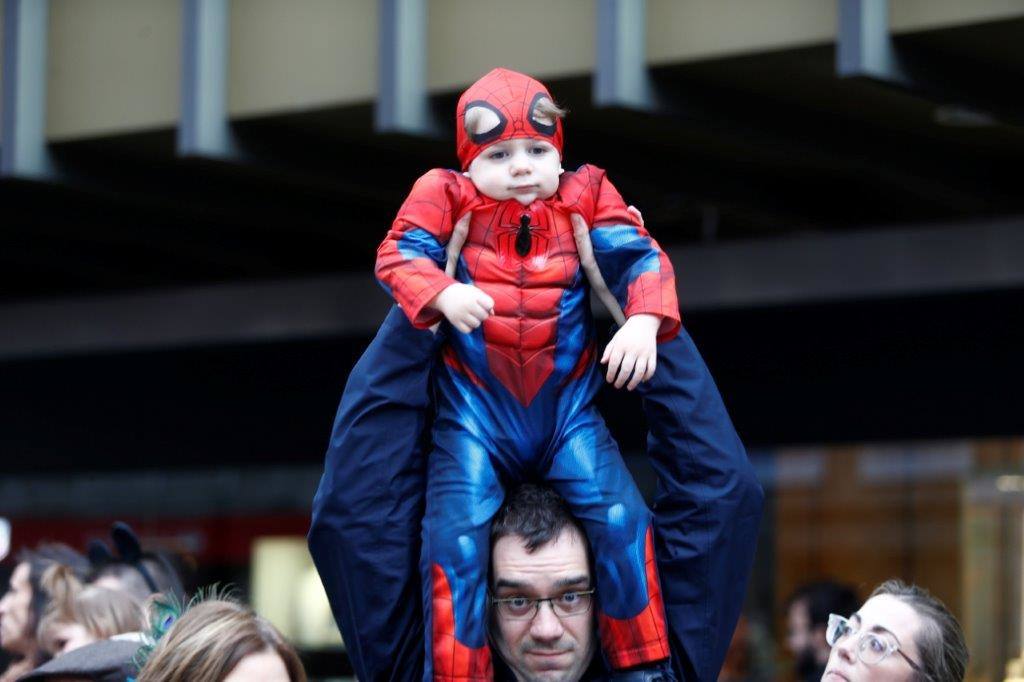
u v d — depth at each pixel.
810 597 11.28
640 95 13.16
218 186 17.38
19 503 25.06
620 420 17.47
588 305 6.28
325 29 14.61
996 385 16.45
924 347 16.77
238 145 15.19
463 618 6.05
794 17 12.53
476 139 6.00
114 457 22.39
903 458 18.56
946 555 18.22
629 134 15.07
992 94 13.33
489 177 6.00
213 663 5.96
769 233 18.89
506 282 6.07
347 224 18.42
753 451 19.47
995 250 15.91
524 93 6.00
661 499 6.44
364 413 6.26
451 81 14.07
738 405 17.94
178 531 23.39
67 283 22.52
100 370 22.27
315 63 14.64
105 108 15.78
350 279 19.44
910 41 12.50
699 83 13.62
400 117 14.01
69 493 24.59
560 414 6.21
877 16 12.20
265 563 22.62
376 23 14.33
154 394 21.83
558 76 13.51
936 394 16.80
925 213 17.64
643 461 18.31
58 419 22.70
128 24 15.70
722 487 6.30
